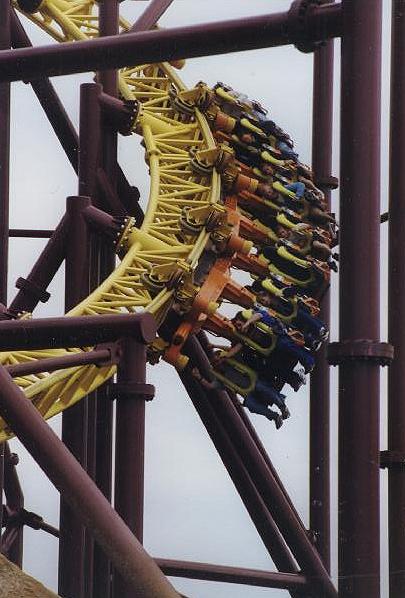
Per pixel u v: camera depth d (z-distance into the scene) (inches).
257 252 1663.4
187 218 1599.4
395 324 1411.2
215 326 1558.8
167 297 1503.4
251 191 1717.5
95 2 1854.1
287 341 1547.7
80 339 1186.0
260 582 1652.3
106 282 1499.8
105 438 1674.5
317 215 1720.0
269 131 1786.4
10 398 965.2
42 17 1828.2
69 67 1211.2
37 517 1782.7
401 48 1419.8
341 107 1215.6
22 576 930.1
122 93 1784.0
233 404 1727.4
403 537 1398.9
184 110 1775.3
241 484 1718.8
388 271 1423.5
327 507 1802.4
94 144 1628.9
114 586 1444.4
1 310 1396.4
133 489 1453.0
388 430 1413.6
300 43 1213.7
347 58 1208.8
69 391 1378.0
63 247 1542.8
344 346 1190.9
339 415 1198.3
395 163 1417.3
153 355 1550.2
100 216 1545.3
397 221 1412.4
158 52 1207.6
